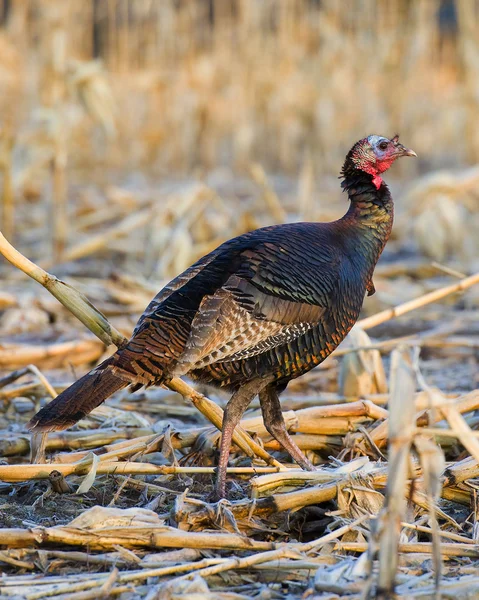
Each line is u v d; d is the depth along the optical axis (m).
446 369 22.78
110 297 27.09
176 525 13.05
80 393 13.16
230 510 13.20
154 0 54.62
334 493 13.81
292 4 53.03
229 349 13.85
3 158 31.45
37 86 44.44
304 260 14.59
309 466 15.44
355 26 55.41
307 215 35.09
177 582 11.22
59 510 13.89
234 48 53.62
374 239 15.99
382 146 16.11
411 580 11.52
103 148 51.25
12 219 34.41
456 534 13.32
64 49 31.75
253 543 12.48
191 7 53.62
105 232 34.19
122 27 54.12
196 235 34.19
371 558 10.57
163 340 13.61
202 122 51.25
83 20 53.50
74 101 37.38
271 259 14.35
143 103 51.84
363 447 16.22
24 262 13.98
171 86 51.19
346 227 15.89
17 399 19.19
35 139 34.50
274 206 33.59
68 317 26.25
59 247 31.72
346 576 11.58
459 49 52.25
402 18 53.16
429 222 32.69
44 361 21.92
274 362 14.55
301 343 14.62
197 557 12.35
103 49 58.38
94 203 39.47
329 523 13.86
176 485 15.02
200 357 13.60
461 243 33.59
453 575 11.90
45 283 14.16
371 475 13.95
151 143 51.88
